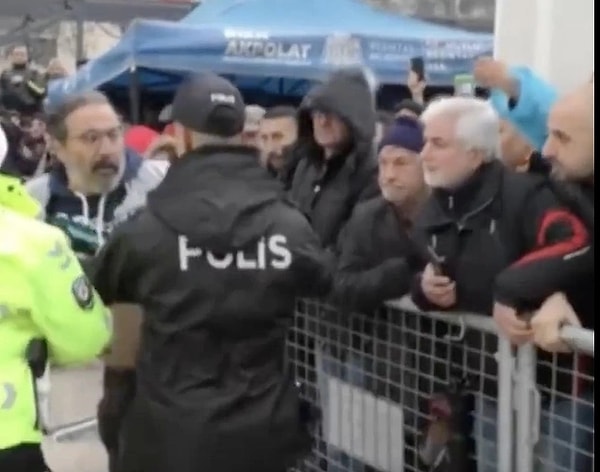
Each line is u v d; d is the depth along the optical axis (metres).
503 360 2.54
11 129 8.05
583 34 2.91
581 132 2.33
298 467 3.51
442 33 8.63
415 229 2.72
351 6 8.93
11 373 2.59
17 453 2.59
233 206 2.70
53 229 2.68
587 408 2.35
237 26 8.08
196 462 2.70
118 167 3.62
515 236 2.55
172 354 2.76
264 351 2.80
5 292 2.55
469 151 2.55
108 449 3.33
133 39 7.59
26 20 9.91
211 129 2.73
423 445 2.74
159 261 2.73
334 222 3.34
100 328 2.72
